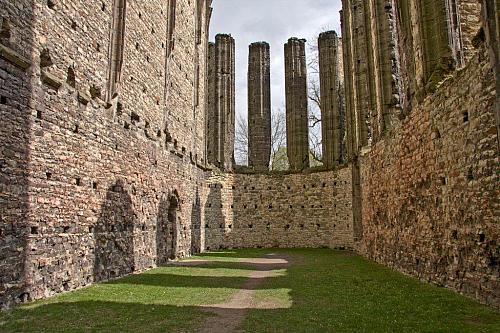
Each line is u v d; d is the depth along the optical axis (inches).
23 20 410.9
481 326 293.3
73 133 493.4
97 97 556.1
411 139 571.8
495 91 346.3
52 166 449.4
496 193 353.7
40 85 434.0
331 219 1238.3
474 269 393.1
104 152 567.8
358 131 1002.1
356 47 1018.7
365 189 906.1
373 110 844.0
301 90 1408.7
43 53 441.1
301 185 1314.0
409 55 591.5
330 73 1328.7
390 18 765.3
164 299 422.3
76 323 320.2
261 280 564.4
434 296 409.7
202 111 1204.5
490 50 347.6
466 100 405.7
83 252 505.4
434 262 492.1
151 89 765.9
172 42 887.1
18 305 383.9
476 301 381.1
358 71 1011.3
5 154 381.4
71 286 476.4
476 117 386.0
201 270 687.7
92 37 548.7
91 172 530.6
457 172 427.5
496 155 354.0
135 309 372.2
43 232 429.7
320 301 401.1
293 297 425.7
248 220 1307.8
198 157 1140.5
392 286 482.6
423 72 520.7
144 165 715.4
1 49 374.6
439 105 471.8
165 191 831.1
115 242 590.9
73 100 495.5
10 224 383.9
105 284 518.0
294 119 1393.9
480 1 368.5
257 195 1328.7
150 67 762.8
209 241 1221.7
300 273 629.0
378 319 320.5
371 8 820.6
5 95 384.8
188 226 1007.6
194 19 1117.1
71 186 484.1
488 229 366.6
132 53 675.4
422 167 529.0
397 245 645.9
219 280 563.5
